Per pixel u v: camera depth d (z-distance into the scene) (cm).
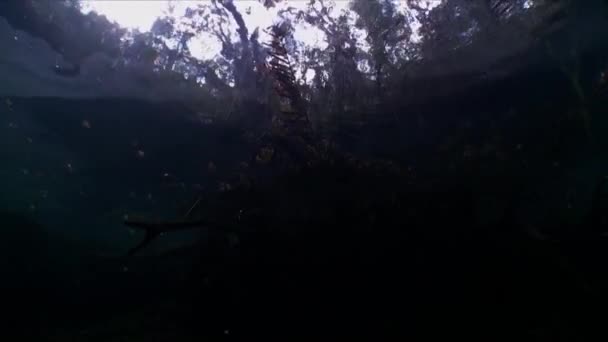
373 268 631
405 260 630
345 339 605
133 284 1338
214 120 1149
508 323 578
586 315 565
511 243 639
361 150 857
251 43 1053
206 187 1123
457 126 875
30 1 1050
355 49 976
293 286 664
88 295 1277
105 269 1386
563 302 600
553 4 842
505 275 629
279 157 748
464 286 625
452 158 744
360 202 644
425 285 626
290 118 737
